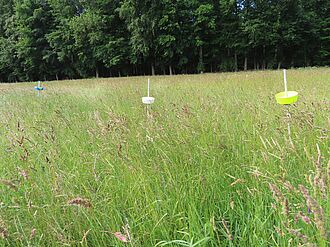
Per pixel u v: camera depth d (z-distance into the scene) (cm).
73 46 3741
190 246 131
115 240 154
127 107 538
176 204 171
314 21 3350
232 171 223
